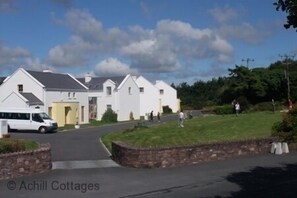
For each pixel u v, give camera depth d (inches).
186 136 1290.6
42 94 2324.1
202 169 758.5
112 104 3006.9
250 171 717.9
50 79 2471.7
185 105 4148.6
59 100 2445.9
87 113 2704.2
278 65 3348.9
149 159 797.9
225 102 3083.2
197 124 1647.4
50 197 562.9
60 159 962.7
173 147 809.5
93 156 1023.0
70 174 743.7
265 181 629.0
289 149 960.3
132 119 3102.9
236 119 1656.0
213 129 1392.7
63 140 1524.4
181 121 1706.4
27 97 2249.0
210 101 3919.8
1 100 2362.2
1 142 813.2
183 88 4881.9
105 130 2034.9
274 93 2832.2
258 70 2881.4
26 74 2347.4
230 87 2970.0
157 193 576.7
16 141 847.1
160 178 687.1
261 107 2394.2
